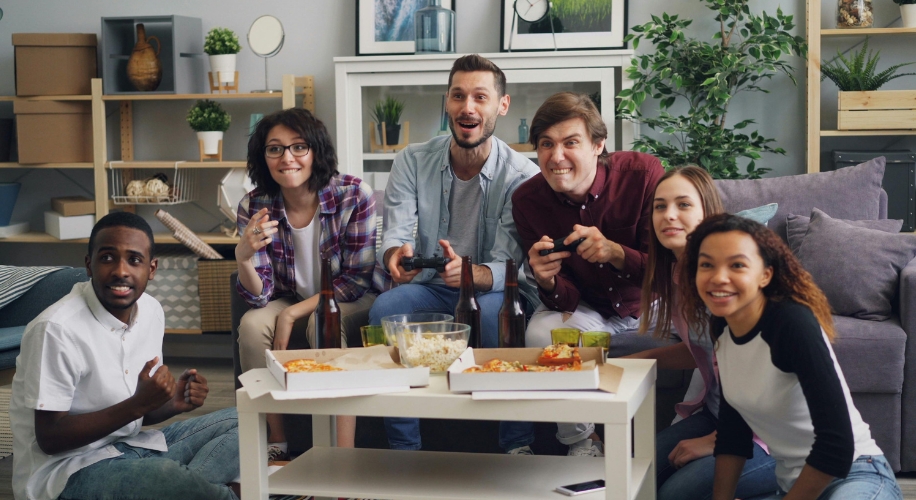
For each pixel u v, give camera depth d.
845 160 3.53
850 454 1.41
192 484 1.73
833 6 3.75
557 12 3.80
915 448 2.41
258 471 1.58
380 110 3.80
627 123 3.70
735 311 1.49
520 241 2.56
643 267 2.19
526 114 3.70
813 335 1.44
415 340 1.67
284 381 1.53
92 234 1.79
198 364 4.16
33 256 4.47
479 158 2.63
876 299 2.51
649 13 3.87
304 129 2.50
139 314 1.90
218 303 3.82
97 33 4.31
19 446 1.77
